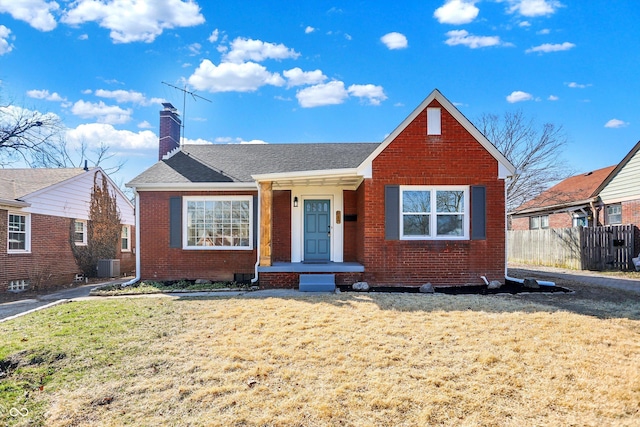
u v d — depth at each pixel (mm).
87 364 5160
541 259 19016
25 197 14820
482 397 3994
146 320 7090
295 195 12758
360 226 11508
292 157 14133
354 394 4113
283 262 12414
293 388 4301
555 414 3674
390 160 10438
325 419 3680
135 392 4371
